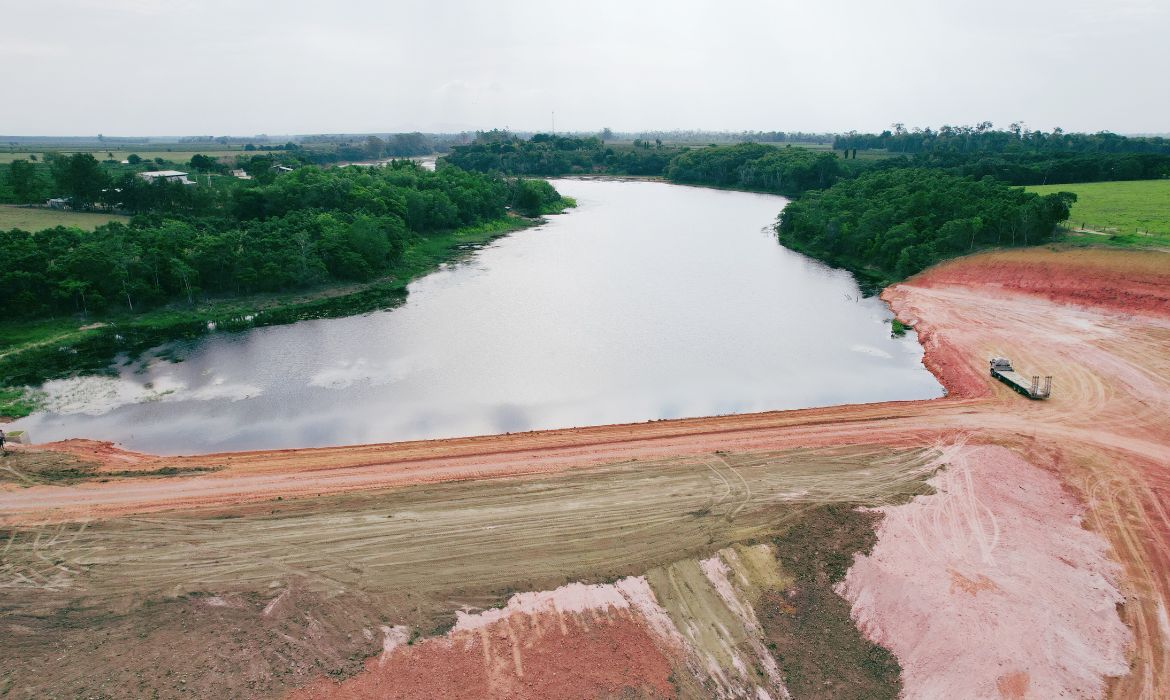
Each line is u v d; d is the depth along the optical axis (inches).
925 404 1660.9
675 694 828.6
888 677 847.1
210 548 1086.4
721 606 967.6
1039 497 1199.6
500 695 821.9
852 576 1008.2
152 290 2506.2
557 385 1862.7
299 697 820.0
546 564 1049.5
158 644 896.9
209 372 1948.8
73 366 1990.7
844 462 1352.1
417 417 1656.0
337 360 2052.2
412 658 875.4
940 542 1061.8
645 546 1091.9
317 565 1045.8
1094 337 2075.5
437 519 1163.3
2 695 813.2
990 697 787.4
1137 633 887.1
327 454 1409.9
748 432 1501.0
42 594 984.3
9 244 2458.2
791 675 855.1
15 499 1224.2
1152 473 1288.1
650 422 1578.5
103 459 1395.2
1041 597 928.9
